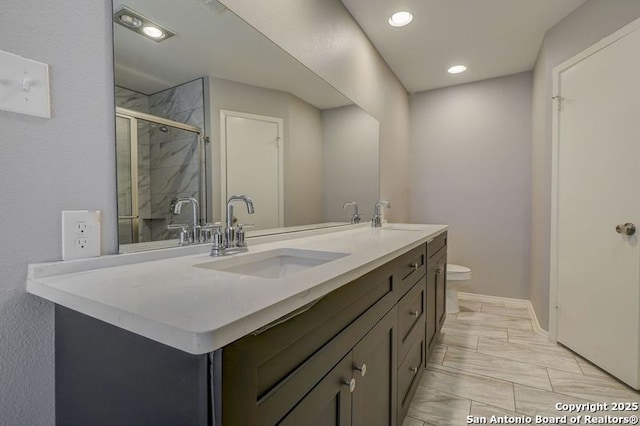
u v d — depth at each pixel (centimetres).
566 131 218
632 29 174
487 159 332
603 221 191
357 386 88
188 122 112
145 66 95
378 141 271
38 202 71
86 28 79
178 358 48
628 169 176
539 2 204
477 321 275
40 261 72
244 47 133
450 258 351
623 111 179
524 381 181
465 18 222
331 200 204
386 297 114
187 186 111
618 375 181
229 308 51
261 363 53
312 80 179
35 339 71
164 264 90
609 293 188
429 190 361
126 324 51
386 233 189
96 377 63
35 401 71
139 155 94
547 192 238
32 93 69
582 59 204
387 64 292
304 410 64
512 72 314
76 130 77
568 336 218
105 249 84
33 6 69
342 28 207
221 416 45
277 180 159
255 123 144
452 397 166
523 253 317
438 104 354
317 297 66
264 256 117
